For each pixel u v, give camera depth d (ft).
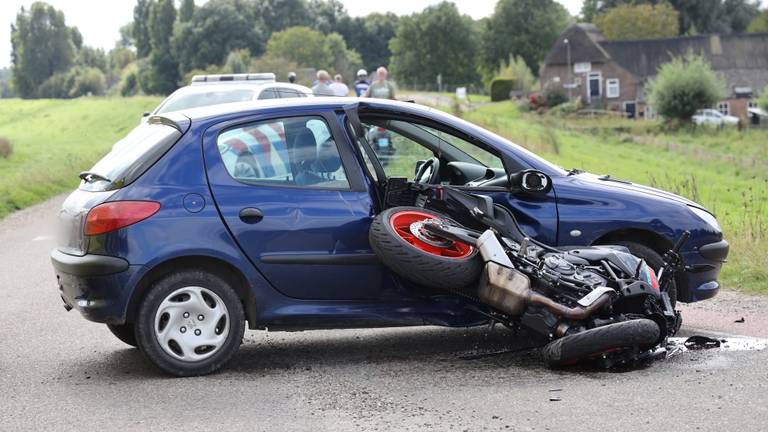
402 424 24.13
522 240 31.45
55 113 388.37
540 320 29.86
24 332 38.73
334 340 36.14
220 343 30.22
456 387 27.91
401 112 33.06
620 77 491.72
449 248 30.89
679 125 330.13
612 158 190.08
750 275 48.01
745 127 322.96
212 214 30.25
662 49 498.69
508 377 29.01
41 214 92.94
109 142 222.89
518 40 652.89
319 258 30.96
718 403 25.05
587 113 405.18
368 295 31.55
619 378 28.37
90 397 27.94
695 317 39.42
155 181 30.30
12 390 29.12
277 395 27.55
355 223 31.27
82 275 29.66
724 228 61.31
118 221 29.58
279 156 31.45
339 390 27.99
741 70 492.54
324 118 32.09
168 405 26.76
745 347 32.53
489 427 23.61
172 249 29.68
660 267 33.12
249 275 30.48
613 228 32.96
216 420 25.05
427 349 34.04
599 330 28.60
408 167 34.17
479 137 33.32
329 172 31.68
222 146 31.09
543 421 23.95
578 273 30.42
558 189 32.89
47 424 25.25
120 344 35.99
